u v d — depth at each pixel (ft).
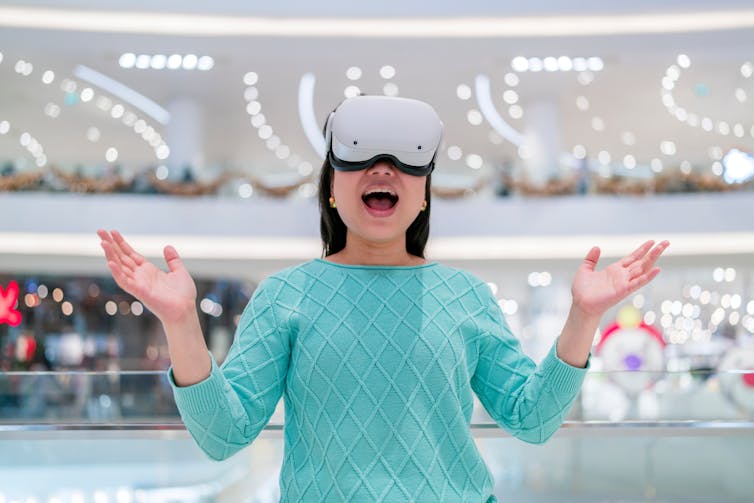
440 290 5.16
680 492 8.84
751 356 15.23
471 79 50.21
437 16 41.24
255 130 61.52
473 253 47.16
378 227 5.15
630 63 46.65
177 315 4.48
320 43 42.93
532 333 54.34
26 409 9.02
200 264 48.65
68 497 8.76
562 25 41.93
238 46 42.75
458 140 63.46
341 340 4.85
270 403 4.99
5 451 8.77
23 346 48.93
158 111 55.57
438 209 44.19
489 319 5.29
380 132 5.05
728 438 8.86
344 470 4.69
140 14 41.09
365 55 43.27
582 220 43.73
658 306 54.34
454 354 4.95
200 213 43.98
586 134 62.44
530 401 4.99
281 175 45.16
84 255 46.34
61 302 51.34
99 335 51.60
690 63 46.62
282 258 48.11
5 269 48.32
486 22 41.86
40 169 43.78
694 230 43.06
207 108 56.13
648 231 43.37
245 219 44.11
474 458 4.97
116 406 9.17
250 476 8.97
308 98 54.13
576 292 4.85
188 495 8.89
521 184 44.34
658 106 55.36
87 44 41.78
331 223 5.62
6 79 50.29
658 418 8.82
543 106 50.85
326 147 5.46
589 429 8.63
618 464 8.88
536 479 8.82
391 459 4.70
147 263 4.57
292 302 5.06
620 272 4.84
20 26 41.16
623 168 44.45
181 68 48.55
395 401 4.76
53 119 57.88
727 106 54.90
